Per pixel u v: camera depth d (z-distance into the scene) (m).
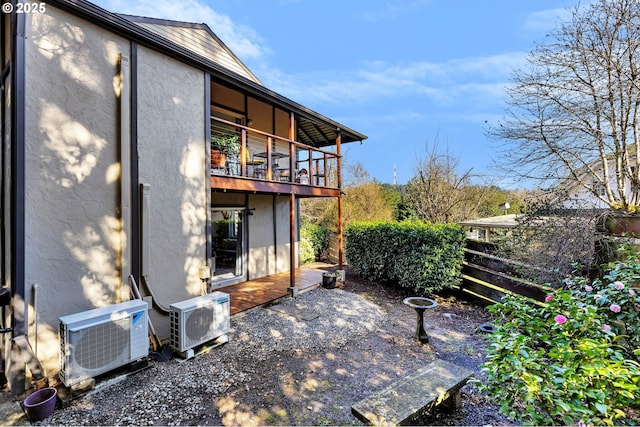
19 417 2.96
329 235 13.15
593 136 5.96
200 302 4.25
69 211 3.70
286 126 9.83
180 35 7.66
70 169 3.71
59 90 3.63
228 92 8.04
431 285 6.76
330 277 7.61
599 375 2.03
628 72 5.25
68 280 3.68
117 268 4.11
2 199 3.97
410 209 15.59
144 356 3.72
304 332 4.97
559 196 5.28
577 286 3.72
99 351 3.32
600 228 4.20
